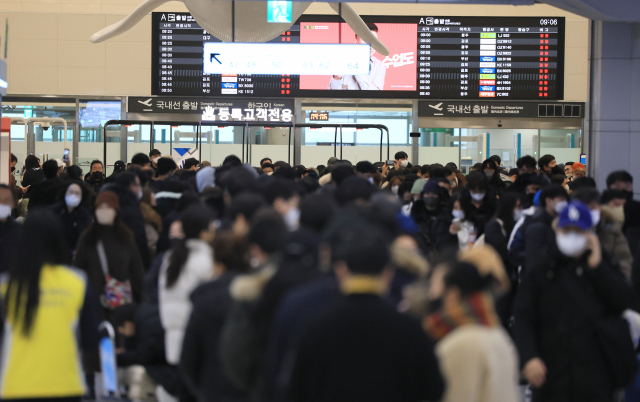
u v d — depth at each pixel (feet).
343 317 14.61
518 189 48.80
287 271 18.53
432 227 44.14
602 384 22.84
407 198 49.67
